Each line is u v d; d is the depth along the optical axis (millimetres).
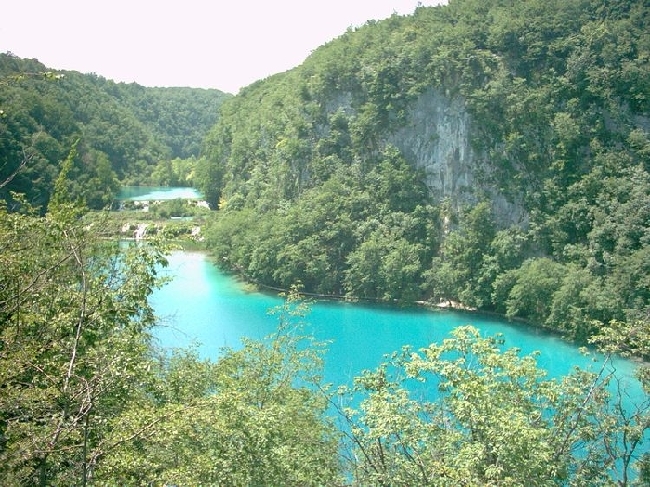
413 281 86312
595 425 18234
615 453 18141
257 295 85688
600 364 57281
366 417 16578
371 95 98500
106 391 13305
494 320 76375
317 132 105625
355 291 87125
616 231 73375
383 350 60875
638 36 86312
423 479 15453
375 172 95750
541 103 85875
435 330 70312
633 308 64750
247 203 117875
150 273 17312
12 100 92375
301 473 16812
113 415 14836
